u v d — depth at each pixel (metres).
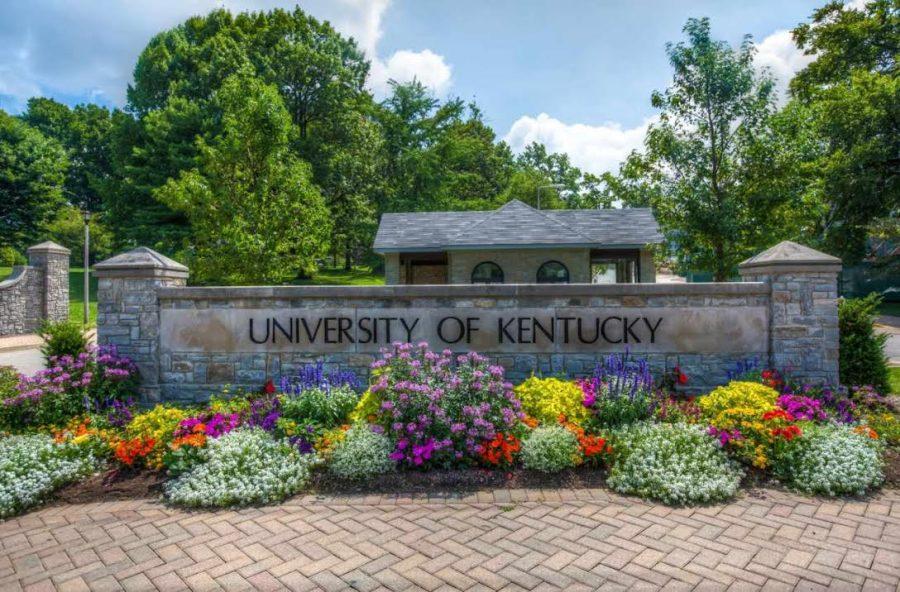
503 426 5.56
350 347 7.97
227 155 14.24
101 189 30.20
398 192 35.34
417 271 21.75
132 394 7.77
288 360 8.02
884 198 22.30
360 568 3.63
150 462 5.34
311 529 4.23
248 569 3.64
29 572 3.67
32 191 32.12
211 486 4.80
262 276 13.97
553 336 7.82
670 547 3.87
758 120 10.25
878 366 7.86
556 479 5.14
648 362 7.77
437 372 5.94
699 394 7.63
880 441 5.62
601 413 6.07
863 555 3.73
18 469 4.94
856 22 25.36
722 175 10.43
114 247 31.39
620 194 11.55
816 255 7.54
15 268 19.73
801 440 5.24
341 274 37.91
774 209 10.14
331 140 33.56
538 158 60.88
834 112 21.70
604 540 3.99
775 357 7.53
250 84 14.55
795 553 3.77
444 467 5.34
